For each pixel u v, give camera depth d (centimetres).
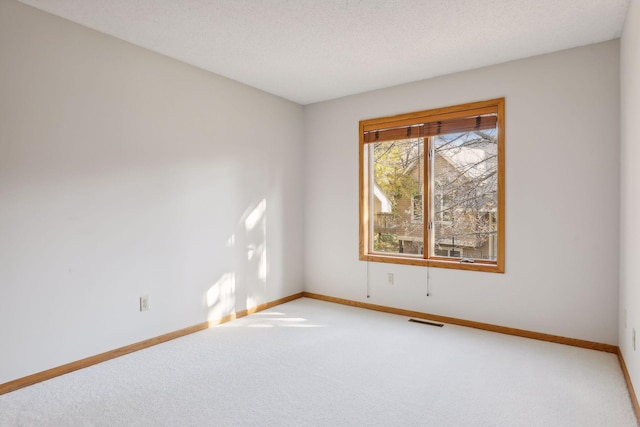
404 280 404
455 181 381
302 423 204
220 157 375
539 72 325
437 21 266
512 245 341
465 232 376
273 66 350
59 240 261
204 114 359
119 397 232
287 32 283
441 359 288
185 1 240
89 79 277
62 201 263
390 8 248
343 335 341
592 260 306
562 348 309
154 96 318
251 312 410
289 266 463
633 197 230
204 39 295
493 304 352
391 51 317
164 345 318
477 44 303
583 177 308
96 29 279
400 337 335
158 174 322
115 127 292
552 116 320
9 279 239
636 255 220
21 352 244
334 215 455
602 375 260
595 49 302
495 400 227
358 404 223
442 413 214
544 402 225
